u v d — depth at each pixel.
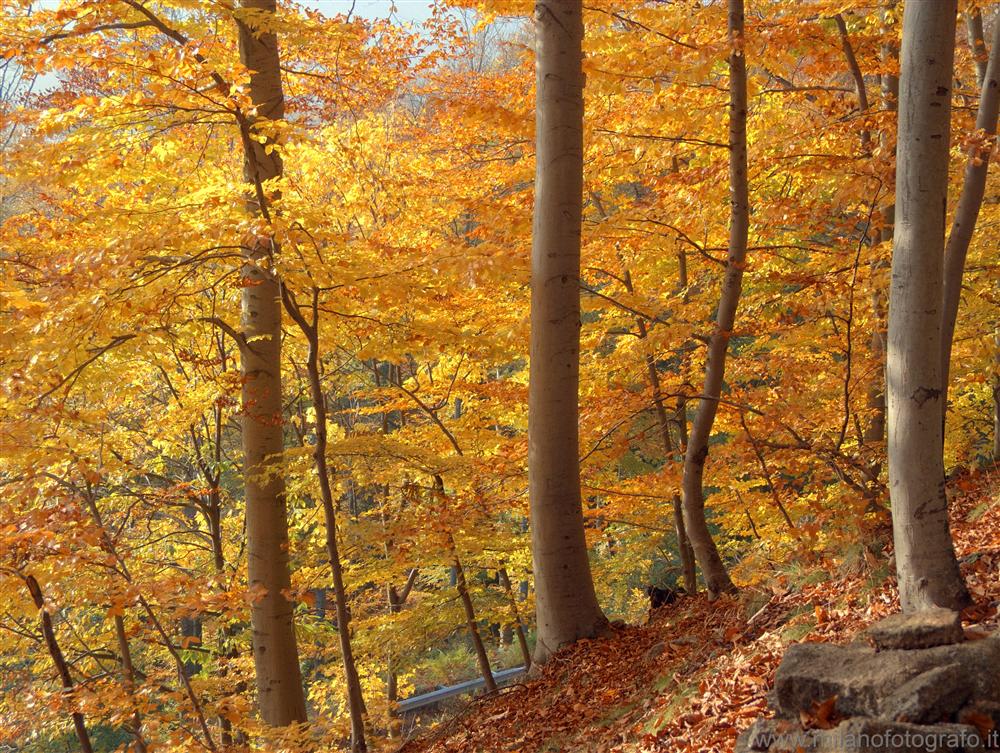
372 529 10.46
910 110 4.43
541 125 7.49
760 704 4.64
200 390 12.05
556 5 7.40
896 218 4.58
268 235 7.21
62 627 11.95
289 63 9.77
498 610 10.89
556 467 7.79
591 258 10.25
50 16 7.74
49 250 8.88
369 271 7.92
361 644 10.92
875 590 5.51
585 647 7.75
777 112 10.62
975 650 3.78
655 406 11.76
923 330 4.52
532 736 6.66
